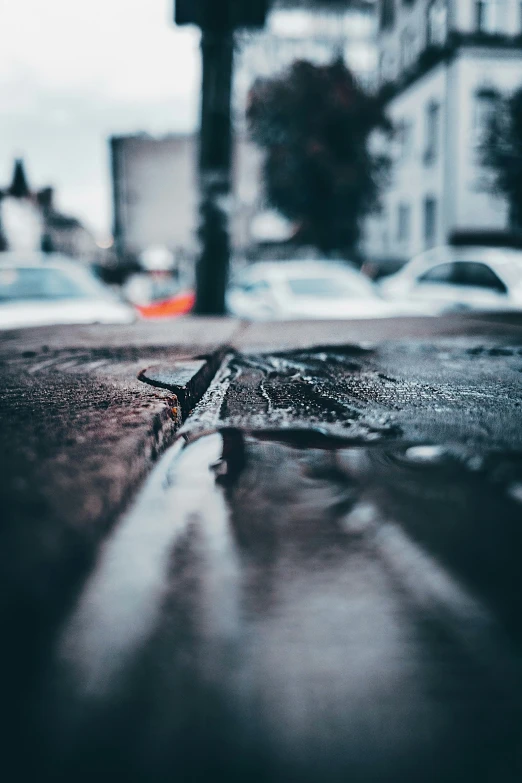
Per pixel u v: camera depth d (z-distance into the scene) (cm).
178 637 75
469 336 415
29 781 56
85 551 94
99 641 75
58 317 647
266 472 137
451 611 79
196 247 857
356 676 68
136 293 2106
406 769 57
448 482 127
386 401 210
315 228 2608
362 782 56
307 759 58
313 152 2403
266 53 2852
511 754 59
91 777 57
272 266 965
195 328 489
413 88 2625
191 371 251
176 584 87
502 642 73
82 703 65
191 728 62
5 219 4953
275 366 299
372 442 158
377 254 2969
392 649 72
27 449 133
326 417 188
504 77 2231
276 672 69
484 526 104
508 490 121
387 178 2575
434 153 2453
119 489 114
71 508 100
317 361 313
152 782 56
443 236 2383
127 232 5178
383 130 2502
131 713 63
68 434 146
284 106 2406
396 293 1000
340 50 2536
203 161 838
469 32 2211
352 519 109
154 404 181
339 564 92
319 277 896
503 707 64
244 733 61
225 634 75
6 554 85
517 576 87
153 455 151
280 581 88
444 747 59
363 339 402
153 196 5166
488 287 832
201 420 187
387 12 3069
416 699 65
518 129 1975
